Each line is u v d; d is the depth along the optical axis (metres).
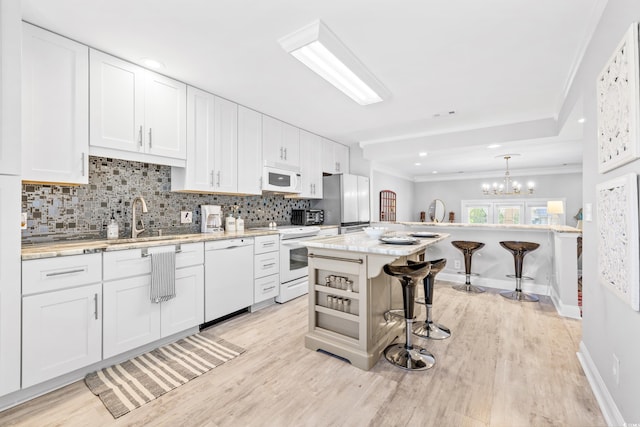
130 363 2.08
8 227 1.57
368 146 5.15
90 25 1.86
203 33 1.96
